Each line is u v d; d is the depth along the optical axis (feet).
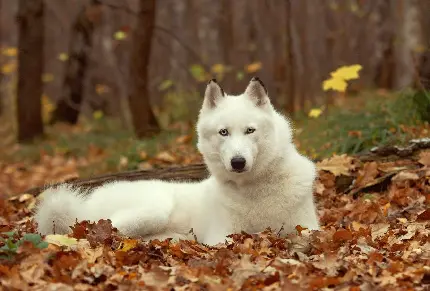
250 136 20.65
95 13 66.18
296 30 64.69
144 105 50.37
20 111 59.06
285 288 15.56
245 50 76.89
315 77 68.49
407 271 17.01
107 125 65.46
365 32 79.05
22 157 52.80
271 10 66.39
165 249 19.56
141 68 50.03
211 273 17.04
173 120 58.34
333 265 17.40
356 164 29.45
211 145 21.17
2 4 103.50
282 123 21.79
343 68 35.01
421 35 68.28
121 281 16.20
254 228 21.56
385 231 22.27
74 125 68.74
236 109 20.83
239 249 19.04
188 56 84.17
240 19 80.12
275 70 64.75
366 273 17.07
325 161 29.73
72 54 71.00
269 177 21.24
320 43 77.20
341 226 23.53
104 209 23.20
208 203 22.44
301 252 19.21
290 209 21.33
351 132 33.45
